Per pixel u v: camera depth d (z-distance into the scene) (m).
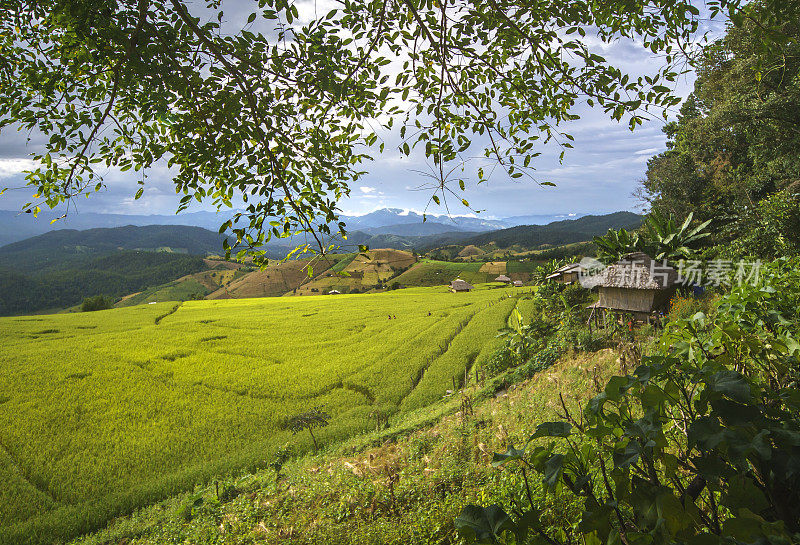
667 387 1.11
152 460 19.47
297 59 2.30
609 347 15.10
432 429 14.19
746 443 0.88
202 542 9.04
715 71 20.72
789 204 16.03
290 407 26.11
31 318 71.50
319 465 14.57
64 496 16.70
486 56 2.86
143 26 2.01
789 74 15.56
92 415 25.77
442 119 2.95
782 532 0.80
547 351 18.62
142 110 2.25
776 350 1.50
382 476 9.14
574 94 2.93
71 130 2.59
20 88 2.64
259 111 2.37
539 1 2.57
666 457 1.05
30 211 2.67
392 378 30.33
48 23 2.56
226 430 22.80
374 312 64.12
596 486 3.26
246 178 2.38
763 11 2.37
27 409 27.11
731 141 26.94
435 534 5.33
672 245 21.94
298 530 7.61
